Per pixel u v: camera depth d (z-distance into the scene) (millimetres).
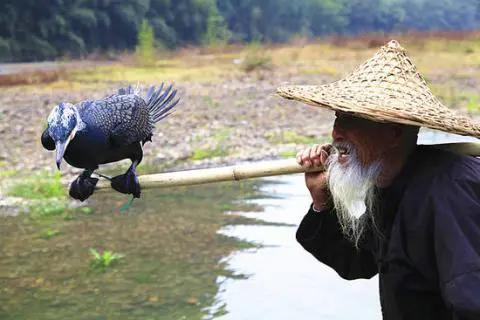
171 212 8727
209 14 65562
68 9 56531
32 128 15320
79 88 22719
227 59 33750
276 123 16047
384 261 2453
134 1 61156
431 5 114000
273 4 83000
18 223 8383
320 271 6230
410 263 2320
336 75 26375
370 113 2225
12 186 10164
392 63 2500
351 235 2711
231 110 17922
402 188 2367
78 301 5746
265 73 27234
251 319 5211
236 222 8102
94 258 6910
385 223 2438
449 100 19172
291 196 9391
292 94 2471
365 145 2365
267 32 80938
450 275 2127
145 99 3338
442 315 2350
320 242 2889
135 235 7707
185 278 6219
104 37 60188
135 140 2980
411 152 2404
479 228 2180
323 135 14398
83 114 2889
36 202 9352
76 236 7750
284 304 5480
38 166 11711
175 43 62969
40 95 20906
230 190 9914
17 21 52531
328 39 41719
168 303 5641
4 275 6438
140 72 28047
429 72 26453
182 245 7242
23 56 50938
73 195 2938
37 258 6965
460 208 2191
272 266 6430
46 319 5383
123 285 6109
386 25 103625
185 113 17297
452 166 2289
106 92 21578
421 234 2256
